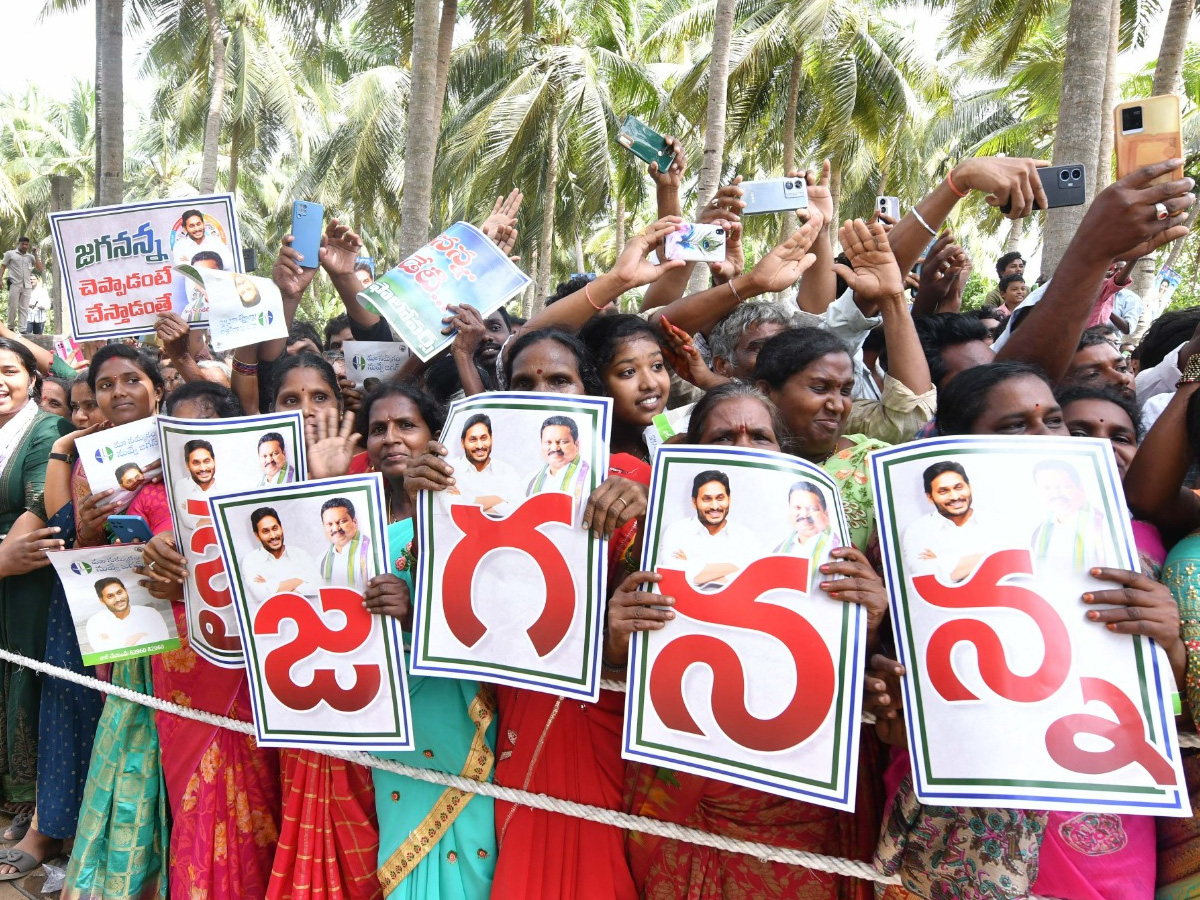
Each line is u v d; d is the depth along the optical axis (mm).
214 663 2752
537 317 3301
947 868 1941
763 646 1967
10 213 34188
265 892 2945
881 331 3787
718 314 3355
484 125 20969
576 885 2326
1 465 4000
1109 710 1732
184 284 3805
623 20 23172
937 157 25922
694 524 2041
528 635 2199
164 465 2844
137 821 3121
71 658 3619
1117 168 2240
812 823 2211
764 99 21656
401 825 2496
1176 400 2096
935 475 1881
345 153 25672
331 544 2490
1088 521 1803
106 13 10469
